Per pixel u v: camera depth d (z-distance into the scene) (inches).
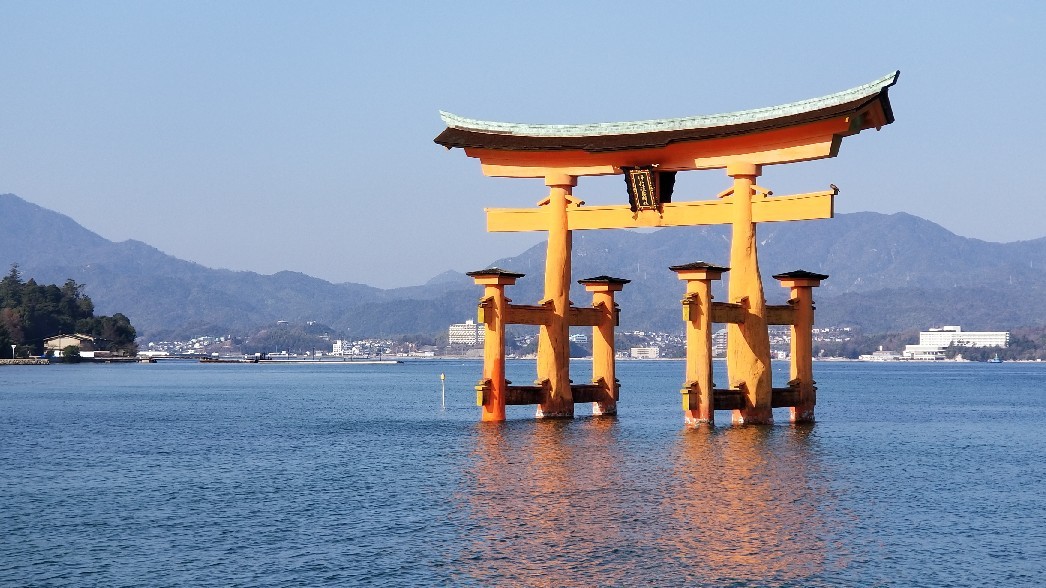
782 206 2288.4
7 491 1689.2
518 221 2583.7
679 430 2406.5
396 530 1339.8
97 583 1114.1
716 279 2365.9
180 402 4424.2
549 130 2491.4
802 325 2554.1
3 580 1127.6
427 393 5359.3
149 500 1592.0
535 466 1843.0
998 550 1232.2
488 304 2516.0
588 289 2758.4
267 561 1196.5
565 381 2640.3
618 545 1243.2
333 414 3516.2
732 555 1199.6
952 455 2126.0
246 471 1908.2
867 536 1295.5
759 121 2277.3
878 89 2103.8
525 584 1095.0
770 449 2059.5
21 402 4394.7
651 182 2379.4
